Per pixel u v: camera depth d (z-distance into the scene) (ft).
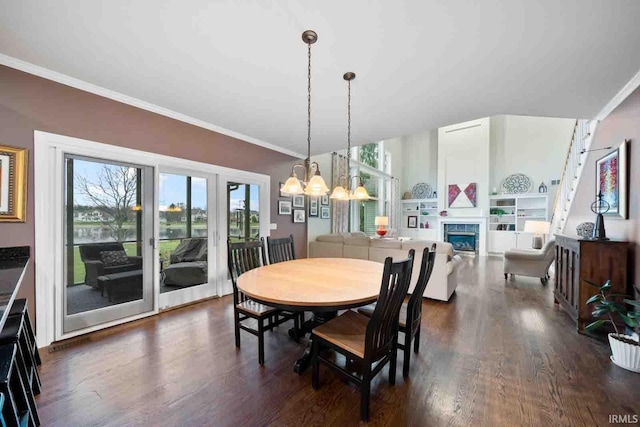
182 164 10.82
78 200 8.30
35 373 5.59
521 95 8.77
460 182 28.68
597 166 10.44
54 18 5.43
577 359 6.93
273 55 6.73
